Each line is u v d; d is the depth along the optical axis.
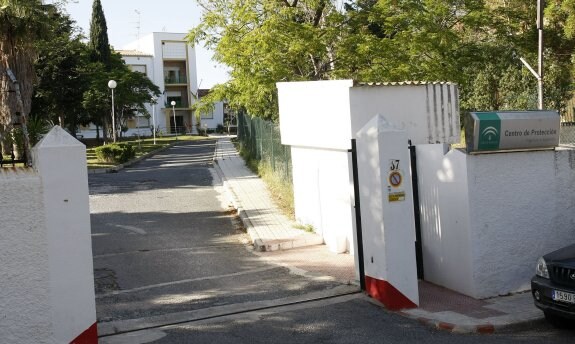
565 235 8.56
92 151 40.03
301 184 13.05
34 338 5.61
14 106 19.02
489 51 24.80
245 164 27.34
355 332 6.66
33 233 5.59
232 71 20.80
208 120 85.88
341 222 11.12
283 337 6.50
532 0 25.67
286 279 9.16
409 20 20.91
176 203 17.23
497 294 8.05
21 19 20.16
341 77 19.77
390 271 7.45
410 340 6.41
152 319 7.19
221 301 8.04
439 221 8.53
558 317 6.78
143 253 11.34
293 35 19.14
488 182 8.02
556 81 25.27
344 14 20.38
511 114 8.03
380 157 7.46
